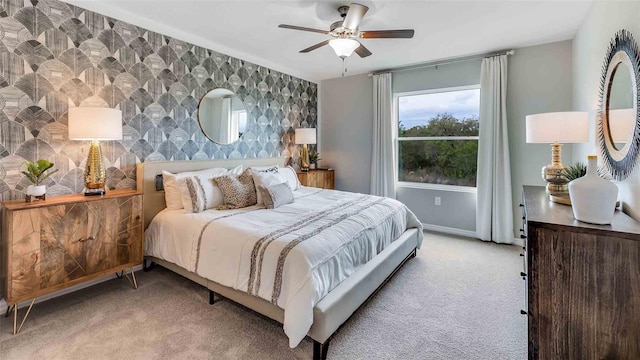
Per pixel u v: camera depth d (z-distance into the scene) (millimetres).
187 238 2449
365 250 2357
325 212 2725
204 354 1785
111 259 2457
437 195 4434
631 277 1191
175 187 2928
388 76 4602
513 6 2617
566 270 1288
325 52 3928
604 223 1294
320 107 5508
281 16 2846
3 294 2174
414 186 4621
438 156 4445
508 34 3250
